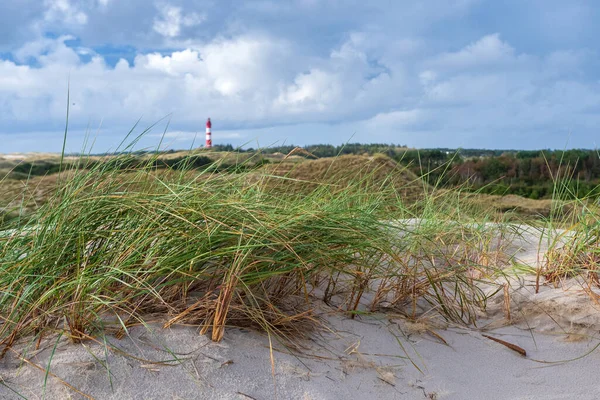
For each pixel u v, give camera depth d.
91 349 1.83
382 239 2.68
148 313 2.12
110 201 2.19
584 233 3.32
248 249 2.17
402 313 2.77
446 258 3.21
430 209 3.74
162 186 2.41
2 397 1.57
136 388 1.70
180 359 1.86
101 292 2.05
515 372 2.32
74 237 2.14
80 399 1.62
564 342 2.53
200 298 2.26
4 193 2.51
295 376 1.93
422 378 2.17
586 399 2.10
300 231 2.39
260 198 2.62
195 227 2.20
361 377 2.06
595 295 2.79
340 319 2.54
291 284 2.61
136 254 2.12
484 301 2.96
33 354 1.79
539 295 2.97
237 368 1.89
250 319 2.21
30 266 2.00
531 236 4.31
